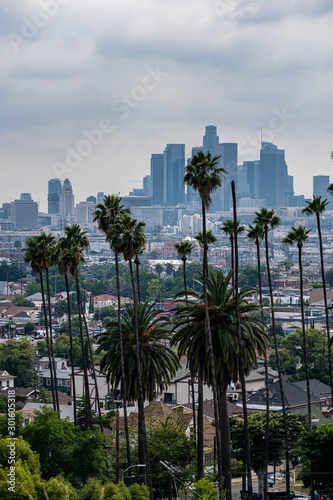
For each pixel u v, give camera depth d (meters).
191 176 84.31
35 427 83.31
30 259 114.62
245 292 86.88
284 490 104.31
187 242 111.81
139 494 67.69
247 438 81.69
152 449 94.88
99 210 95.25
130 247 90.25
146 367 87.88
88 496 66.00
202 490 75.19
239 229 108.25
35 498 64.19
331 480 89.06
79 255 107.88
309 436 92.06
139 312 91.19
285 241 110.88
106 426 123.50
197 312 84.31
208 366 81.81
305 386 173.12
